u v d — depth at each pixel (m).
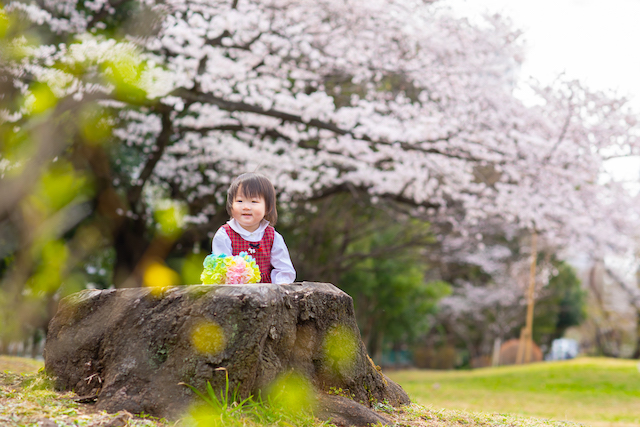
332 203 15.27
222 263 2.77
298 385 2.66
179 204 11.99
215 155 10.72
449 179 10.10
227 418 2.22
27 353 18.23
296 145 9.89
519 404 9.88
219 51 7.96
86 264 13.94
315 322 2.80
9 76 5.83
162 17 7.23
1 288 8.41
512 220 10.95
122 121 9.91
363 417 2.60
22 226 7.79
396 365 36.41
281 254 3.16
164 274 11.28
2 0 5.84
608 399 11.35
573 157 9.26
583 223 10.87
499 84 9.95
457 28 9.27
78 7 9.05
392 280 20.09
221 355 2.37
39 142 6.23
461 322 35.44
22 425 2.00
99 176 9.53
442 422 2.91
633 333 37.47
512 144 9.09
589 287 36.50
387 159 10.06
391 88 11.06
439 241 18.20
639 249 15.27
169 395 2.37
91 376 2.60
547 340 38.03
